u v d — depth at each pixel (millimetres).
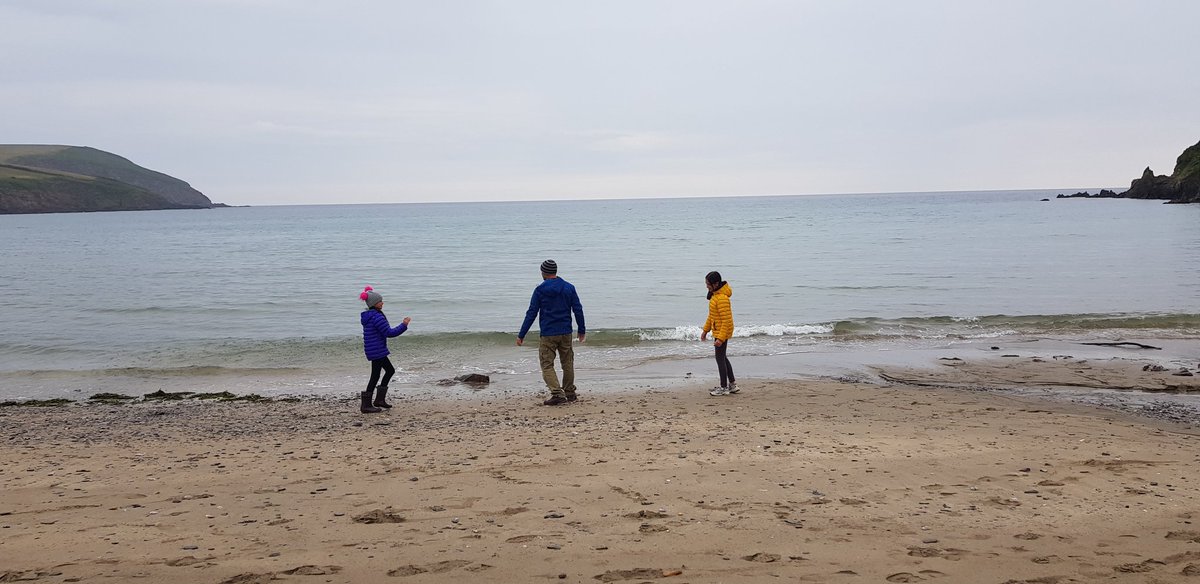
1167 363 13023
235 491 6004
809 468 6488
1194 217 69062
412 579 4000
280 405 10992
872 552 4414
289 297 24828
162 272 34531
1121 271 28141
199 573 4113
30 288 27859
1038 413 9461
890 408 9859
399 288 27375
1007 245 42656
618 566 4180
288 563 4270
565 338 10539
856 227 70750
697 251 43625
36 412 10578
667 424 8820
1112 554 4375
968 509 5305
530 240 60625
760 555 4352
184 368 13766
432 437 8359
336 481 6293
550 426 8867
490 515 5227
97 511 5469
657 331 16516
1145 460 6719
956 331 16797
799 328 17031
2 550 4559
